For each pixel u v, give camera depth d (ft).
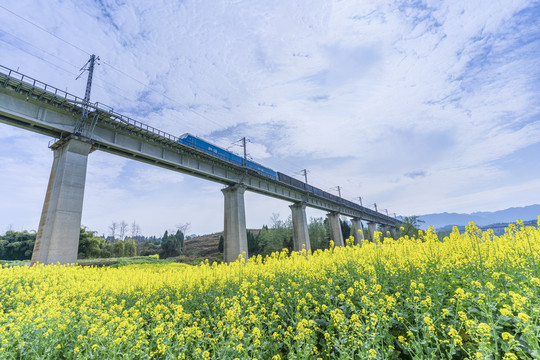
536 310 10.25
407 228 171.53
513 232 27.32
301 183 175.73
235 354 14.79
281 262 33.86
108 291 33.86
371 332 13.20
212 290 28.07
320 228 217.36
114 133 83.25
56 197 67.62
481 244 25.45
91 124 75.31
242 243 122.93
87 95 73.26
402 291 18.84
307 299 20.24
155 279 35.70
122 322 19.30
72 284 37.73
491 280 16.92
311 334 15.16
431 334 11.50
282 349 16.55
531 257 19.89
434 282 17.67
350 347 12.96
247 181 134.62
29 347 18.22
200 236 345.31
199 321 22.17
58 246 63.10
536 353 8.77
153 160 96.84
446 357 11.69
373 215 261.03
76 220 67.82
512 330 11.87
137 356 17.10
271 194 150.51
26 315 22.49
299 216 168.35
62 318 21.97
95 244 179.52
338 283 22.80
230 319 17.38
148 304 26.30
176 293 29.53
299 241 163.12
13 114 62.39
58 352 18.49
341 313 15.56
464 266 20.59
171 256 222.48
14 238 170.30
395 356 12.27
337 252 37.73
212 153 114.83
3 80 59.31
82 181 71.41
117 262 104.06
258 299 20.26
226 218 130.00
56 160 75.97
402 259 24.27
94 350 17.38
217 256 192.34
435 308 14.56
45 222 67.72
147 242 279.08
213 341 16.61
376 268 24.11
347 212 220.84
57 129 70.23
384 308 14.60
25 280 40.55
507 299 13.78
